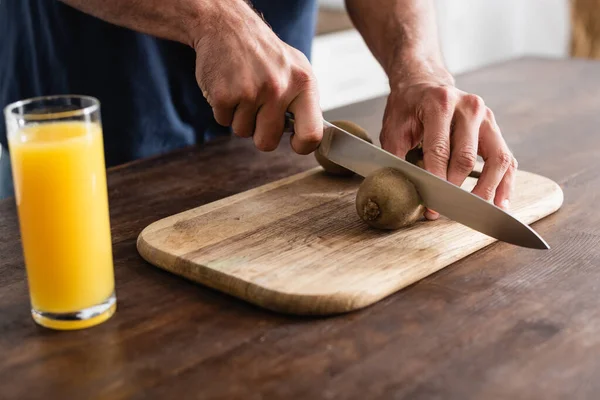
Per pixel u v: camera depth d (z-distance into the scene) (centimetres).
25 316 72
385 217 80
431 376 64
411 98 91
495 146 86
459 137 85
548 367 64
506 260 79
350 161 86
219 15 84
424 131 87
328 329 69
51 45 114
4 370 65
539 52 292
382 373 64
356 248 79
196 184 97
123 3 88
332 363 65
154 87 116
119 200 93
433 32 108
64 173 66
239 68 83
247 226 83
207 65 84
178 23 86
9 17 117
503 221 78
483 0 271
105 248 70
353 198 90
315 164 103
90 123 68
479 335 68
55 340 68
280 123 85
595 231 84
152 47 114
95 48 113
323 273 74
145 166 103
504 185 85
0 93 122
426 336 68
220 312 72
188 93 118
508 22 286
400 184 80
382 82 222
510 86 135
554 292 73
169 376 64
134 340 68
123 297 74
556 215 88
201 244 79
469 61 274
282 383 63
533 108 123
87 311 70
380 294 72
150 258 79
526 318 70
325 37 200
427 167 84
